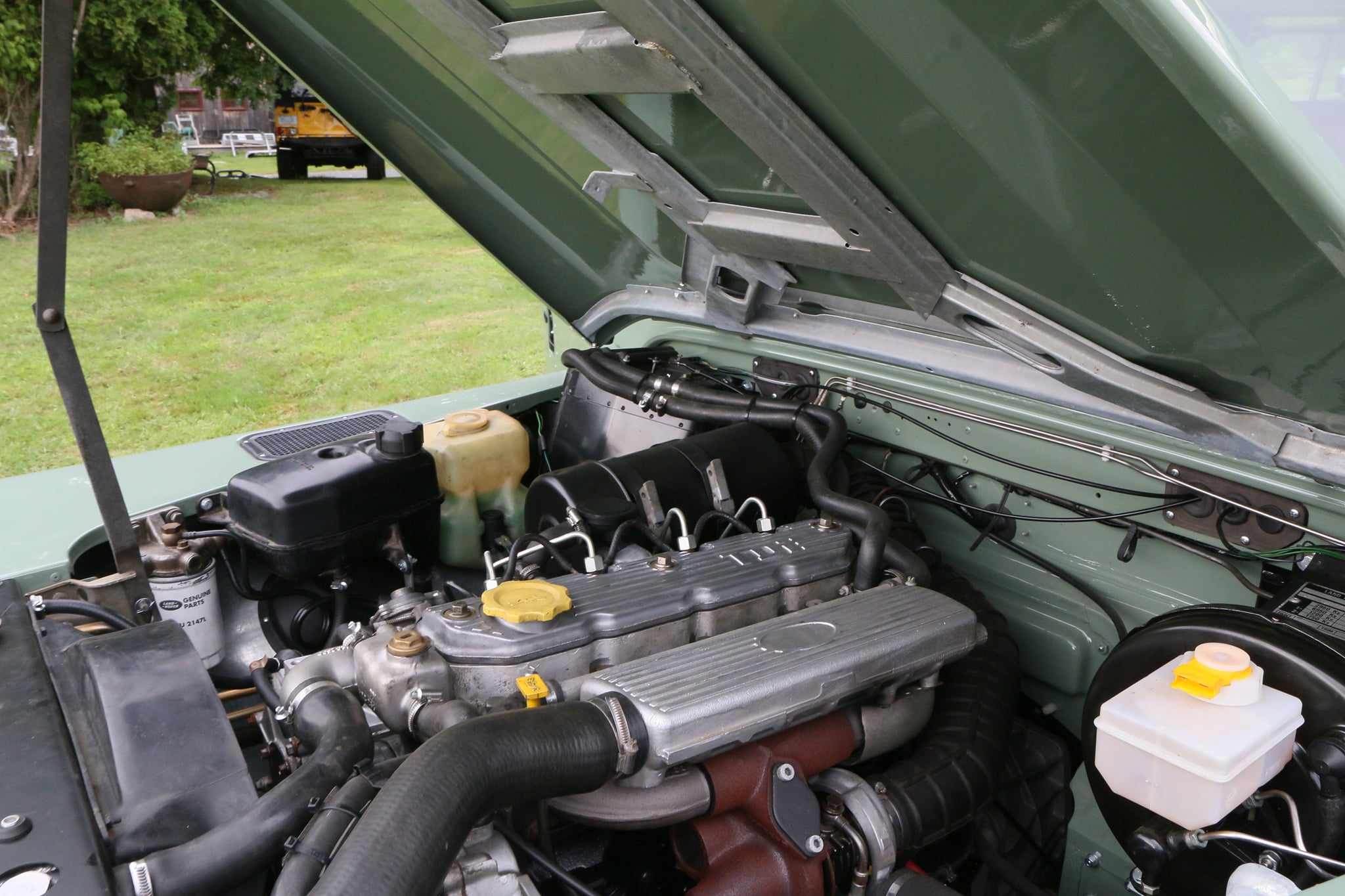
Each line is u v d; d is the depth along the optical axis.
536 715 1.30
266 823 1.18
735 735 1.39
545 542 1.71
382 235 12.74
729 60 1.32
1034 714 2.11
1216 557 1.79
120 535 1.72
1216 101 1.04
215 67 13.77
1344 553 1.60
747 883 1.47
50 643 1.53
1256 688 1.40
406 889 1.07
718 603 1.66
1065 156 1.23
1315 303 1.25
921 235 1.59
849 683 1.50
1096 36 1.04
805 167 1.45
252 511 1.99
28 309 8.72
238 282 10.26
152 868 1.11
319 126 16.56
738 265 2.11
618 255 2.41
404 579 2.27
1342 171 1.11
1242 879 1.26
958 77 1.20
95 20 11.00
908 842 1.56
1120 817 1.65
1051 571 2.04
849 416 2.34
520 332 8.86
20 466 5.85
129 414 6.70
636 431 2.50
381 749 1.50
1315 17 1.44
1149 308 1.45
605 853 1.64
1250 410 1.61
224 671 2.13
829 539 1.84
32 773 1.19
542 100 1.73
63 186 1.49
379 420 2.57
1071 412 1.88
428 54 1.89
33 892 1.03
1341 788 1.38
